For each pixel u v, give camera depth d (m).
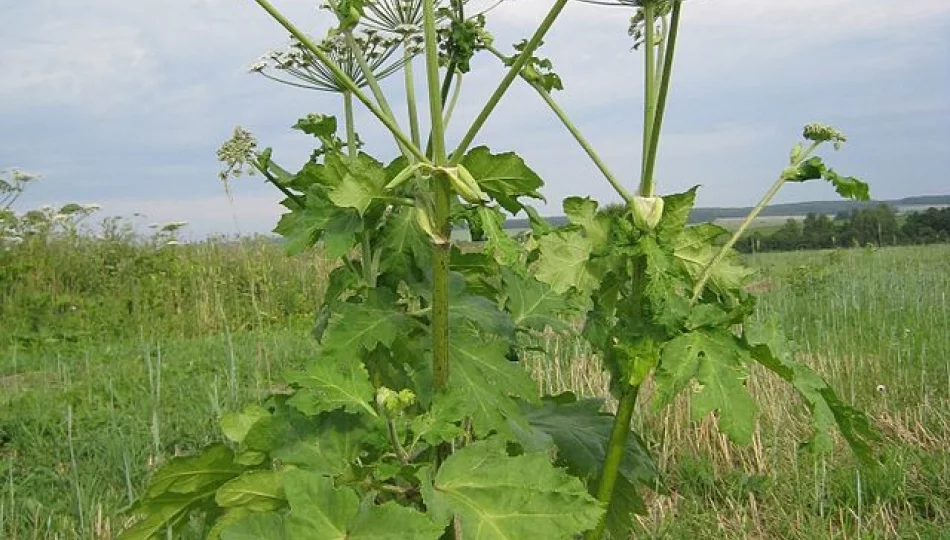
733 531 5.37
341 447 2.38
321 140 3.20
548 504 2.14
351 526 2.06
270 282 16.84
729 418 2.41
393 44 3.00
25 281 15.88
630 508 3.08
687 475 6.14
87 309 15.72
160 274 16.81
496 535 2.11
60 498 6.25
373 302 2.70
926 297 14.11
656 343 2.53
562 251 2.65
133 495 6.12
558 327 3.13
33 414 8.23
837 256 19.08
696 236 2.74
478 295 3.23
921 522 5.35
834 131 2.75
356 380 2.36
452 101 3.02
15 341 13.42
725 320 2.50
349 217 2.69
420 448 2.52
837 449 6.39
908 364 8.59
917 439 6.75
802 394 2.60
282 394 2.61
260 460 2.52
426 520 2.04
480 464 2.22
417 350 2.76
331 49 3.09
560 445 2.89
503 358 2.54
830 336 10.94
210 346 12.68
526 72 2.94
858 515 5.16
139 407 8.69
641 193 2.62
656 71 2.75
